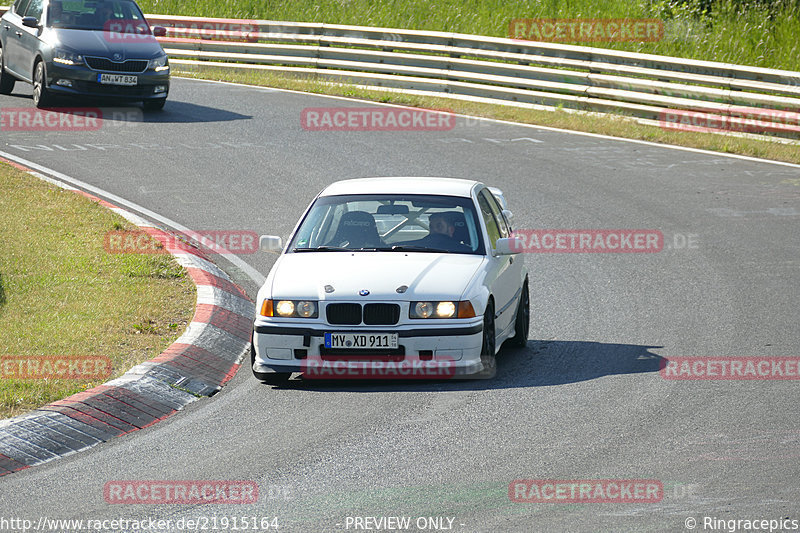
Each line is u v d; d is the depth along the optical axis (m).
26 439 23.89
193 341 31.91
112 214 48.50
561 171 62.50
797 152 68.56
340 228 32.53
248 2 115.94
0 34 78.44
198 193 55.41
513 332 33.62
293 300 29.39
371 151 66.00
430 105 82.38
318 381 30.36
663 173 62.81
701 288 41.19
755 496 20.62
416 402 27.70
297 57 94.31
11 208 47.50
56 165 59.22
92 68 70.56
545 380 29.80
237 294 39.28
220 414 26.97
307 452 23.77
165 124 71.81
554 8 105.38
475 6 110.06
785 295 39.94
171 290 38.44
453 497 20.83
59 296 36.38
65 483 21.97
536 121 77.81
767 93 77.44
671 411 26.53
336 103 82.69
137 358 30.45
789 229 50.78
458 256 31.48
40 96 72.69
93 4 74.50
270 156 64.00
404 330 28.83
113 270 40.19
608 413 26.42
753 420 25.64
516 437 24.59
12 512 20.36
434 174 60.22
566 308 38.91
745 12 98.75
